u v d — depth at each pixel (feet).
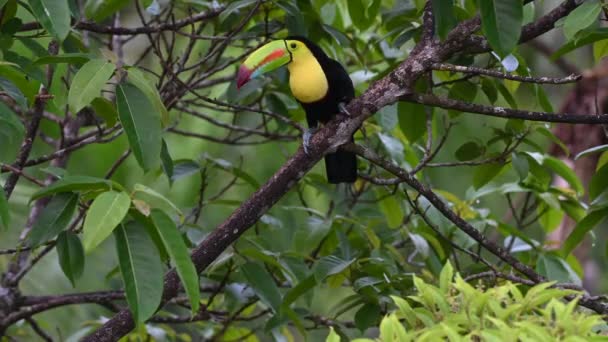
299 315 28.96
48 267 37.65
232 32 30.07
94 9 26.37
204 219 44.01
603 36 22.79
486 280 28.04
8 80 23.40
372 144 34.58
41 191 19.63
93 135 32.27
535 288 17.04
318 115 29.71
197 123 41.63
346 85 29.01
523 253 31.81
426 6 24.68
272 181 24.77
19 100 22.91
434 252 31.04
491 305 16.42
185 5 32.71
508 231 31.53
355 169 28.22
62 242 21.72
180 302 31.76
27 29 26.35
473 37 24.22
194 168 30.68
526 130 29.27
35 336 38.78
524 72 28.25
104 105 24.56
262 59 28.35
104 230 18.42
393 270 27.99
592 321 15.72
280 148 42.06
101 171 41.39
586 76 40.78
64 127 31.40
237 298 29.19
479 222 30.71
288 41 28.76
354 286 26.07
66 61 21.58
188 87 28.25
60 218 20.30
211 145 41.91
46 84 23.94
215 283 34.24
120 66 21.30
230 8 28.07
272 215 33.19
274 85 33.60
